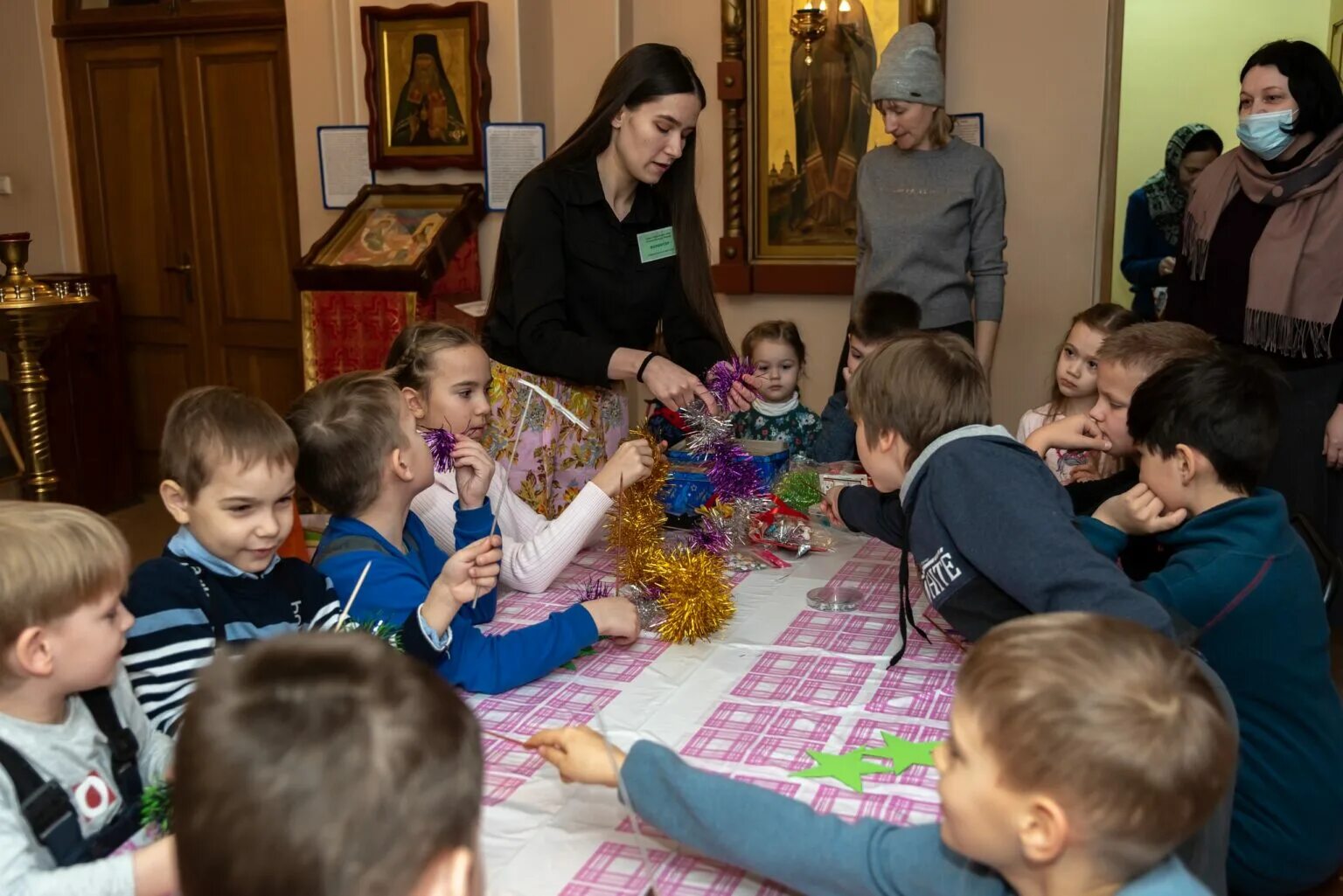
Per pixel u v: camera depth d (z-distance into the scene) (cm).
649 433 215
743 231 447
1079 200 410
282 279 523
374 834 60
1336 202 271
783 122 439
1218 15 620
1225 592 155
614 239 239
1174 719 81
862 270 378
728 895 104
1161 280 495
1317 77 269
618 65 229
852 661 157
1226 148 631
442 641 145
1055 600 131
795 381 303
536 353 225
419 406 203
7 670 105
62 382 517
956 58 414
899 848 100
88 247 555
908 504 152
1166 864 88
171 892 99
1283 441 283
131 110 534
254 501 135
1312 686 163
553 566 189
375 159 456
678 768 109
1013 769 83
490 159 441
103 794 115
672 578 166
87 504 534
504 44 434
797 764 126
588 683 151
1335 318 273
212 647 133
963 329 362
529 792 122
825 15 422
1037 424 278
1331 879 201
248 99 511
